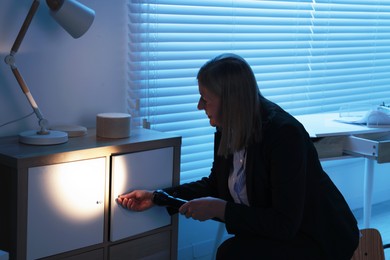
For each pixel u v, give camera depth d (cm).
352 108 326
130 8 257
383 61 397
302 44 341
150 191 216
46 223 193
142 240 224
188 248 311
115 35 255
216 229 323
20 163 183
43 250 194
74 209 201
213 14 291
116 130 220
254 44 316
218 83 189
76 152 198
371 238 209
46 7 231
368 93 393
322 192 199
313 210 197
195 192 225
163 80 279
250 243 200
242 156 203
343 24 364
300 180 190
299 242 198
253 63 318
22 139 208
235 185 206
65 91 242
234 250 201
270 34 324
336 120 309
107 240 213
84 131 226
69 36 240
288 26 334
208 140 306
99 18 248
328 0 352
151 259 228
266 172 196
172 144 227
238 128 191
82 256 206
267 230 191
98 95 253
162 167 225
